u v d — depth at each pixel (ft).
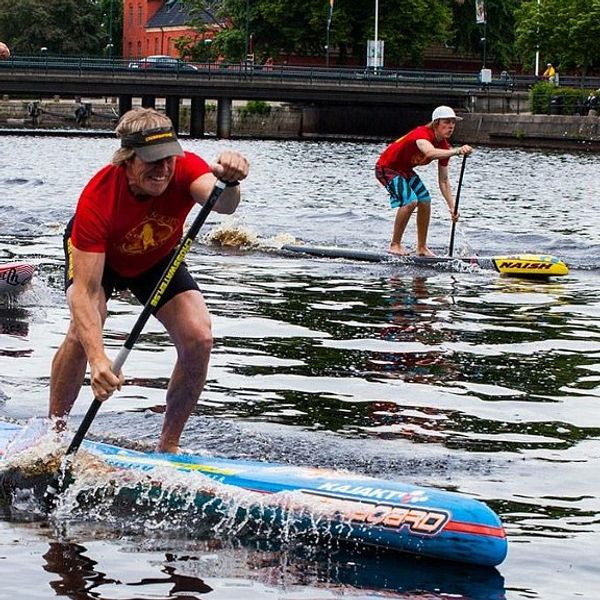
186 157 29.60
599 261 75.36
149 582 24.13
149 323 50.52
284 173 162.30
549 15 286.66
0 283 54.24
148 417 35.73
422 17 351.67
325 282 63.57
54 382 31.55
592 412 37.86
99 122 342.23
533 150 247.50
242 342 47.24
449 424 36.09
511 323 52.75
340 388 40.19
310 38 351.67
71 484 28.76
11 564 24.85
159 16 461.78
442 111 69.77
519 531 27.30
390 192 72.59
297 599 23.47
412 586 24.17
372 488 26.86
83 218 28.78
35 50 445.37
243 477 28.07
